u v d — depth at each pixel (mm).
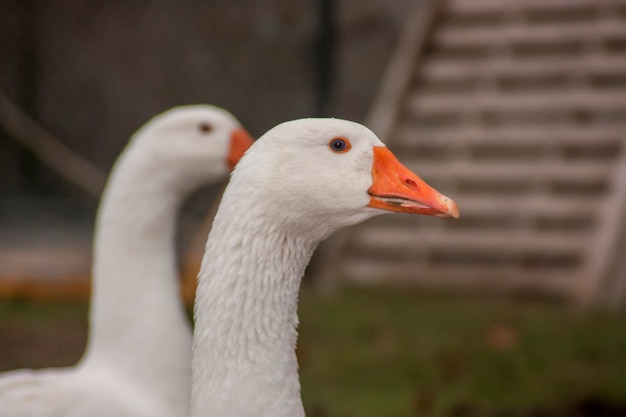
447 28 12359
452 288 11125
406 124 12219
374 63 16172
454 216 3357
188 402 4766
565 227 11375
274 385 3154
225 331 3154
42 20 13250
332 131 3363
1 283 10305
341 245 11609
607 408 6926
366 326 9117
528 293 10789
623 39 11367
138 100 14156
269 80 14242
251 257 3207
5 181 12828
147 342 4719
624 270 10375
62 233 12570
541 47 11828
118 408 4477
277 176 3277
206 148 5148
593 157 11367
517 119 11766
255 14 14281
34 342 8406
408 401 6992
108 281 4812
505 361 7910
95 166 13859
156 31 14227
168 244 4980
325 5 11391
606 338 8602
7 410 4273
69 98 13742
